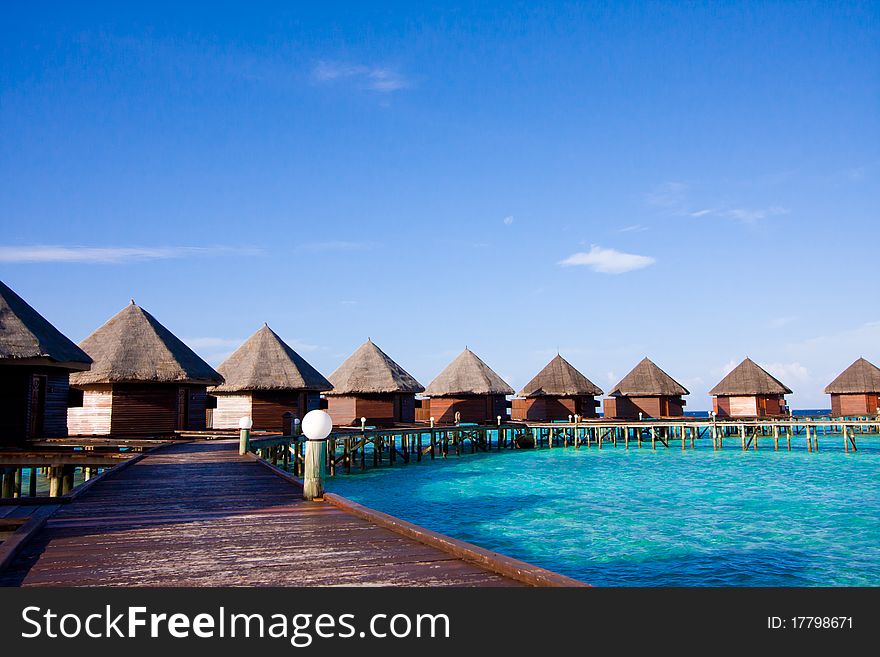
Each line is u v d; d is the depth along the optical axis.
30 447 22.67
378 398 43.53
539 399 52.28
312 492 10.30
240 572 5.83
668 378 57.03
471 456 42.41
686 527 16.52
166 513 9.01
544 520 17.72
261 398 36.84
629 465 35.31
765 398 58.28
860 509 19.33
